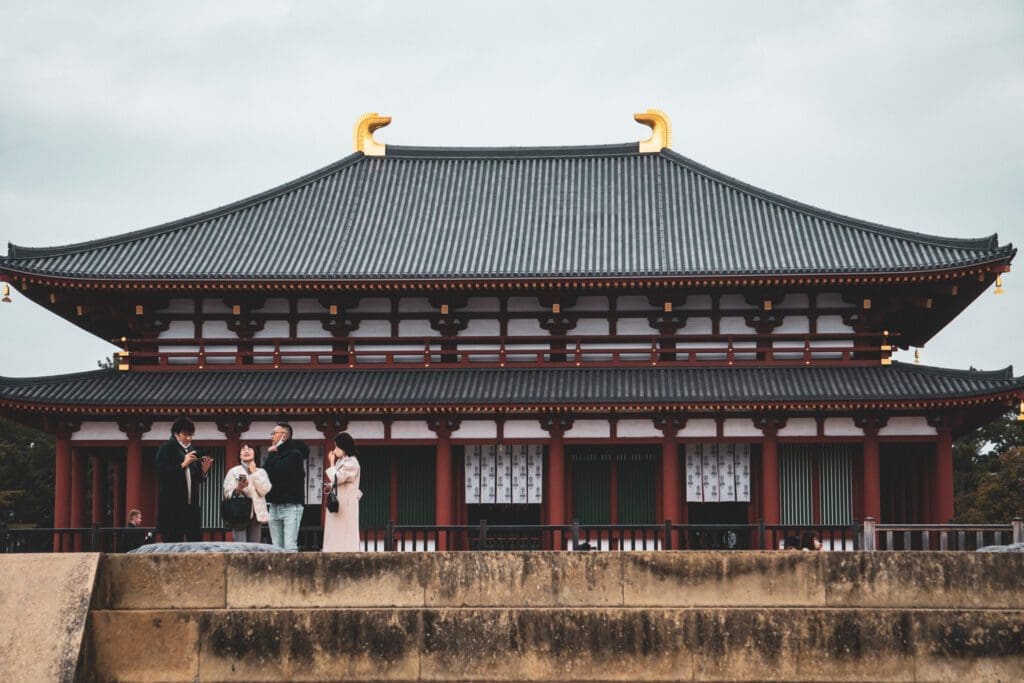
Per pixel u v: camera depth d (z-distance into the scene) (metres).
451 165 69.19
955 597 24.86
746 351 56.09
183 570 24.80
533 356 57.56
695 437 53.59
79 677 23.77
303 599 24.81
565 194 66.12
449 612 24.67
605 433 53.72
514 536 54.09
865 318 56.66
